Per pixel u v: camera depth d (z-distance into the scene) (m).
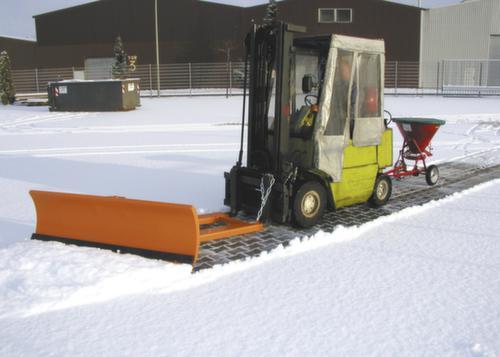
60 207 5.77
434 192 8.45
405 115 21.31
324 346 3.76
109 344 3.79
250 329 4.00
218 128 18.23
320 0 37.56
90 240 5.64
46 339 3.85
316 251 5.67
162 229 5.25
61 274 4.79
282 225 6.58
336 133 6.45
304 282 4.86
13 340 3.83
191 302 4.46
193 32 39.78
